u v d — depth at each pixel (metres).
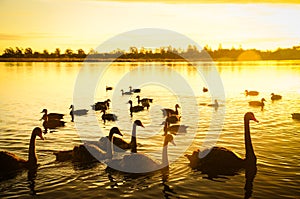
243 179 15.27
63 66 127.12
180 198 13.50
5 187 14.71
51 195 13.91
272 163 17.19
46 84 62.09
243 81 68.44
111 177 15.77
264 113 32.47
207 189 14.30
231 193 13.84
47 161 17.92
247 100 42.84
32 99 43.31
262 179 15.19
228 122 28.03
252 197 13.44
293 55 197.88
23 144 21.31
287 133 23.39
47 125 26.80
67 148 20.50
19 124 27.50
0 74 85.81
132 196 13.77
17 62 172.62
